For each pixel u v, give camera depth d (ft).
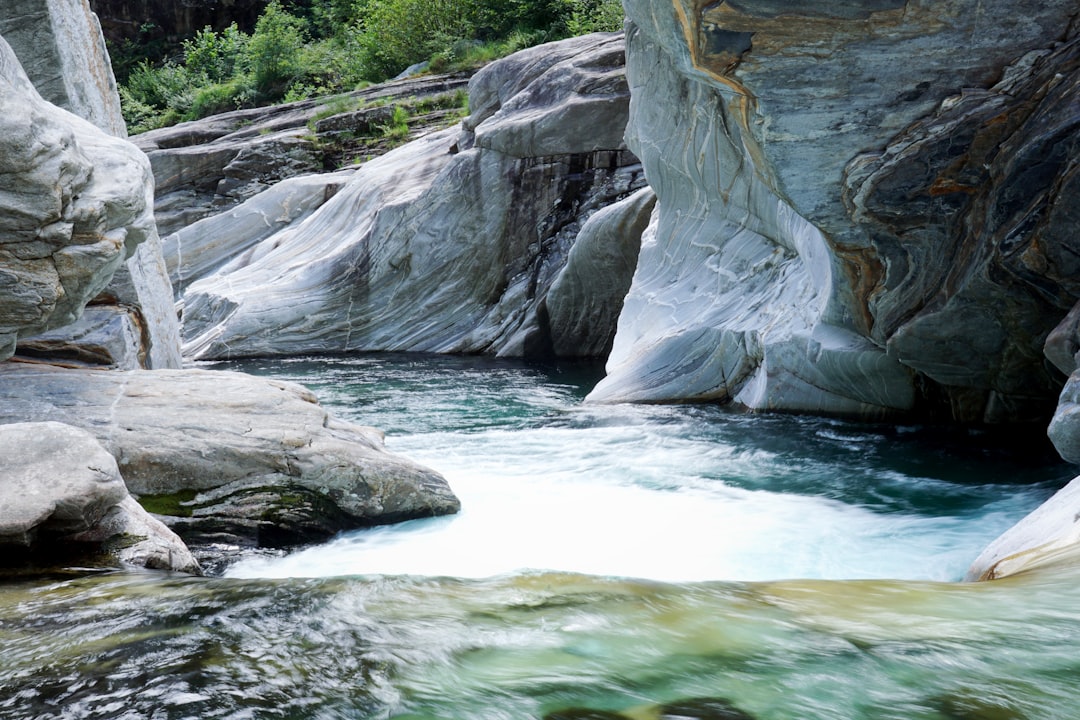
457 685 7.50
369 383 39.55
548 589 10.02
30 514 12.73
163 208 73.00
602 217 44.78
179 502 16.81
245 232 63.05
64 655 8.45
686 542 16.34
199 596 10.17
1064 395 16.44
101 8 117.91
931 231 20.30
